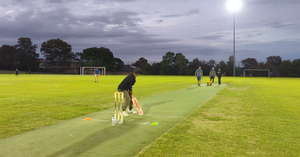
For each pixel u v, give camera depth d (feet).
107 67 252.62
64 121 20.54
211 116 22.74
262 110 26.27
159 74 238.68
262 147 13.74
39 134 16.33
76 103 31.48
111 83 77.82
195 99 36.60
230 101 34.01
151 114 24.23
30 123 19.57
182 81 97.14
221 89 55.88
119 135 16.21
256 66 218.79
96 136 15.93
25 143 14.34
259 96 40.86
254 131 17.20
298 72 204.44
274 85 73.77
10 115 22.88
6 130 17.25
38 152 12.84
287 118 21.95
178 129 17.61
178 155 12.35
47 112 24.66
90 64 248.52
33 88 54.75
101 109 26.99
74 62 258.78
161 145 13.88
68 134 16.37
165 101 34.32
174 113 24.84
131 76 23.06
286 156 12.42
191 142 14.51
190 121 20.45
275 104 31.09
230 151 13.05
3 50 275.39
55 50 296.71
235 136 15.90
